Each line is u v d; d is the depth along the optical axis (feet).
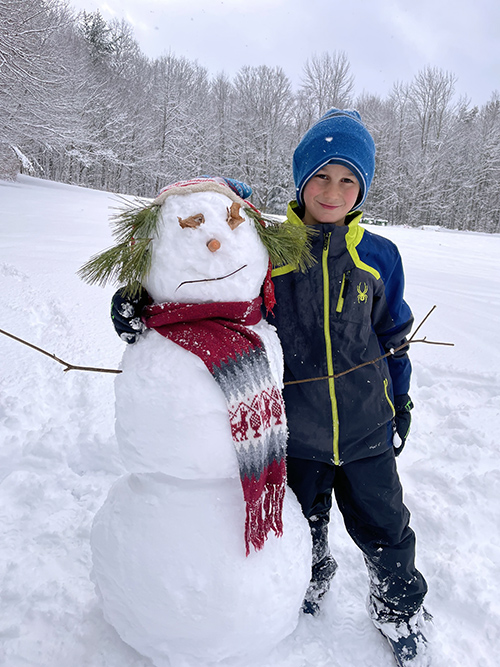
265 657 4.62
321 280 4.50
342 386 4.48
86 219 34.32
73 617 5.01
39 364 10.21
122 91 115.55
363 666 4.86
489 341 13.91
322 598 5.45
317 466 4.74
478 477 7.54
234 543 3.74
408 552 4.77
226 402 3.47
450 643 5.08
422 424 9.51
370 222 85.25
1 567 5.63
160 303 3.68
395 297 5.09
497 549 6.35
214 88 140.77
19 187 56.34
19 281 15.87
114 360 10.70
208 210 3.49
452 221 143.23
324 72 134.72
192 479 3.81
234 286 3.57
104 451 7.75
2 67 53.26
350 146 4.60
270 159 112.78
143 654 4.31
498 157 139.54
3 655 4.68
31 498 6.79
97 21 133.39
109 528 4.00
